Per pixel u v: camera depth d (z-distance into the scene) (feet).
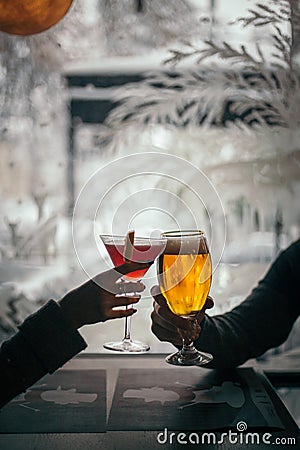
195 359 3.83
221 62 6.40
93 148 6.67
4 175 6.69
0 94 6.55
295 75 6.27
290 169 6.47
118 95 6.57
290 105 6.34
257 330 4.65
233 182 6.50
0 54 6.47
